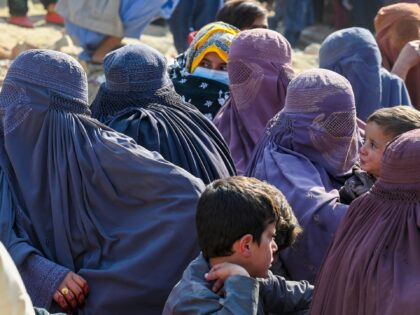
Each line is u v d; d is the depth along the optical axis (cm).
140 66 628
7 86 584
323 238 582
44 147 576
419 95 967
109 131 587
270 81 715
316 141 622
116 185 573
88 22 1339
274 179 614
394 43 969
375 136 564
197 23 1476
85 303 563
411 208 444
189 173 582
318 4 1962
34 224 573
